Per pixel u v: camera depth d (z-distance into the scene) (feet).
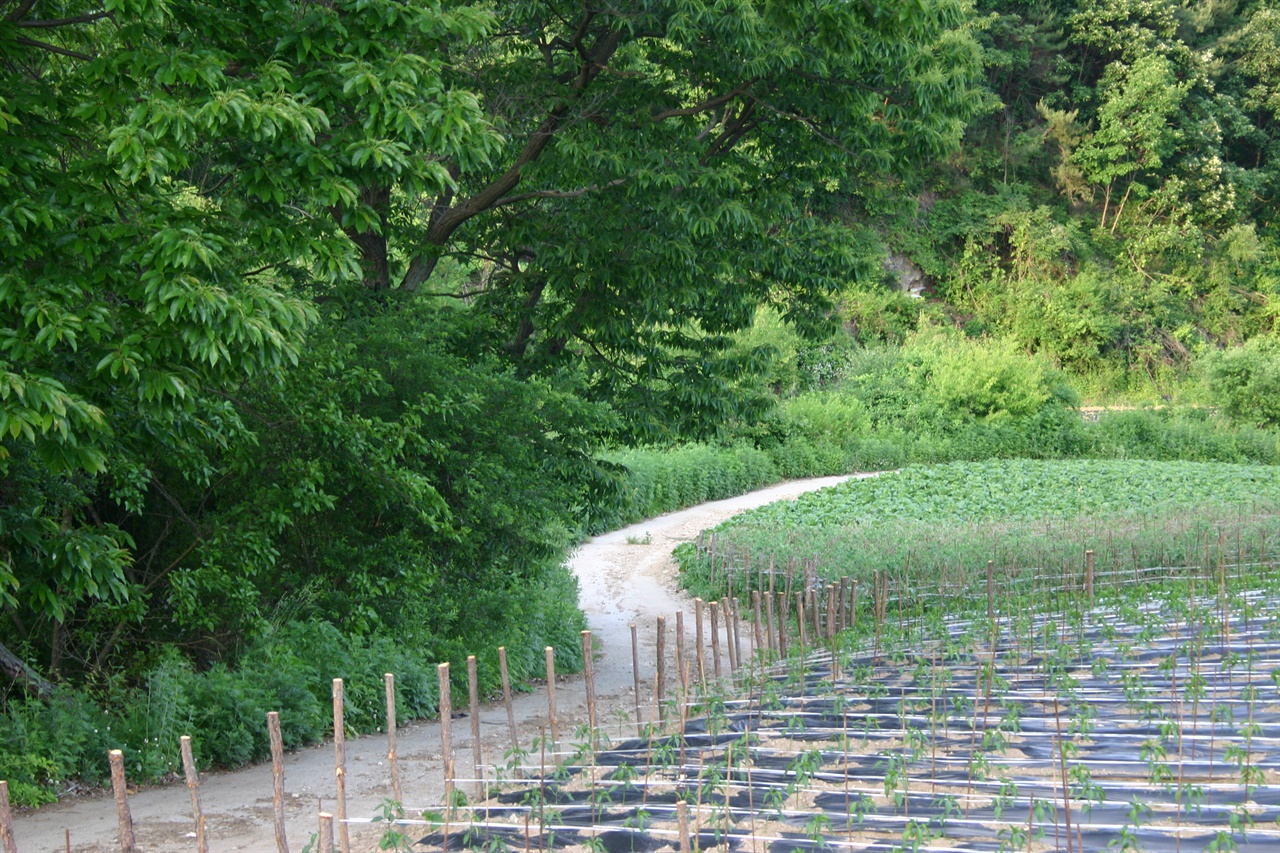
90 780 27.30
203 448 35.58
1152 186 203.31
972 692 28.81
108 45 27.22
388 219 46.14
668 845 19.24
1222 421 161.68
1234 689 27.48
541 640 47.32
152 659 34.06
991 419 153.17
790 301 50.37
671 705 28.53
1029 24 195.62
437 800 24.90
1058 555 56.13
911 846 17.80
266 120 22.88
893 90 44.19
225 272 23.47
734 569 61.77
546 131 44.96
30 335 23.00
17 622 32.19
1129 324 190.08
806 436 138.21
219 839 22.94
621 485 48.75
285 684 32.27
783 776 22.61
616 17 40.29
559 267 45.65
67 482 31.30
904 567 55.42
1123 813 19.49
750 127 48.11
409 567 41.57
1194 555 56.24
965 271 192.95
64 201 23.44
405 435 39.09
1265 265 208.44
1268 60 204.44
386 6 25.58
